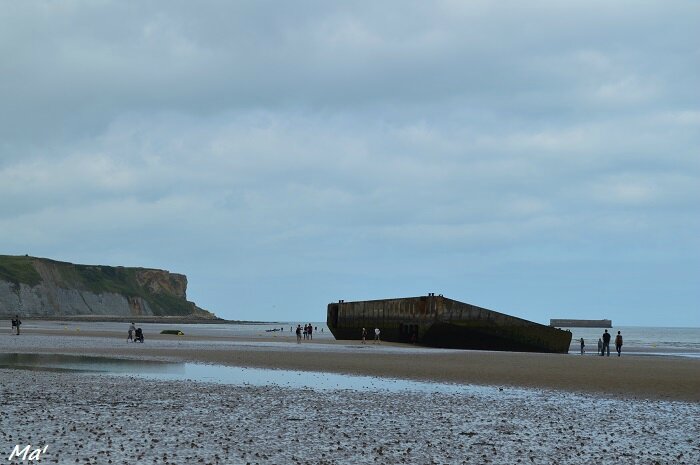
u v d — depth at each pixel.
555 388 31.72
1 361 42.78
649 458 16.91
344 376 35.91
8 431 18.64
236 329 181.50
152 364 41.66
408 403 25.78
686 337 195.88
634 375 37.66
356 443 18.03
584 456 17.00
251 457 16.17
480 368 41.28
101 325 161.62
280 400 25.92
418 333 77.88
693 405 26.89
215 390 28.61
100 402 24.41
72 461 15.48
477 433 19.83
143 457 15.96
